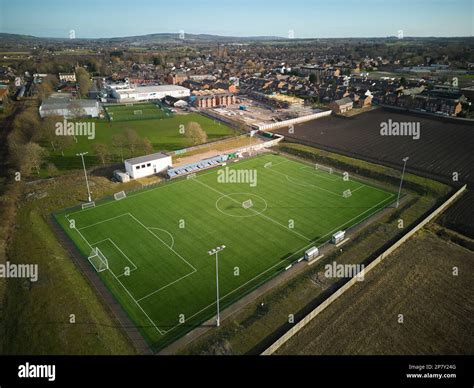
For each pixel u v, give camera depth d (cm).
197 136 11088
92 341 4069
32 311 4434
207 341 4156
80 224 6612
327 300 4662
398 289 4991
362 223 6744
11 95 18512
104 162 9512
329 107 16250
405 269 5422
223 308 4672
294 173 9162
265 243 6088
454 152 10625
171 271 5353
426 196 7831
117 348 4031
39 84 19788
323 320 4450
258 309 4659
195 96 17650
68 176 8494
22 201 7294
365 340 4141
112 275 5244
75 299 4684
